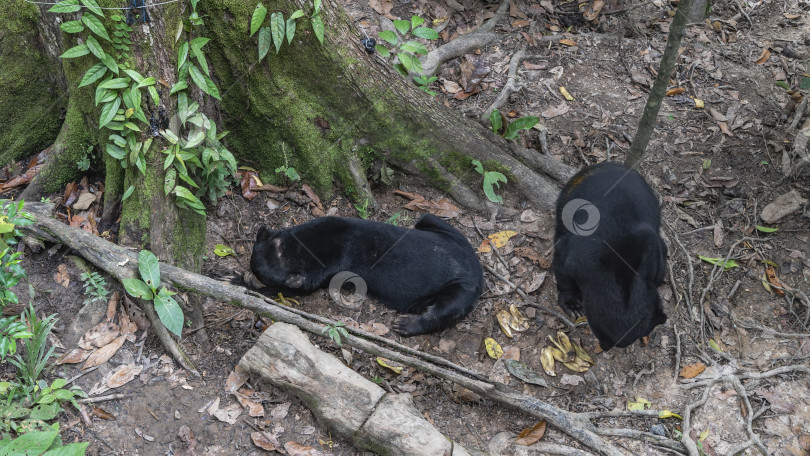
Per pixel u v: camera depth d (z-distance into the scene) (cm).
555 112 618
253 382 398
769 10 741
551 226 534
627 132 607
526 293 492
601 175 453
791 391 441
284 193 529
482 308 483
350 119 517
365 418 372
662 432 417
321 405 378
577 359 454
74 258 423
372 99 511
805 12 735
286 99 502
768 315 490
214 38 477
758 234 542
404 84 525
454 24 692
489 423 412
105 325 403
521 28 695
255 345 392
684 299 495
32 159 506
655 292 419
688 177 579
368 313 471
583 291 427
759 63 677
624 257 404
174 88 432
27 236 419
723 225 546
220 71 494
